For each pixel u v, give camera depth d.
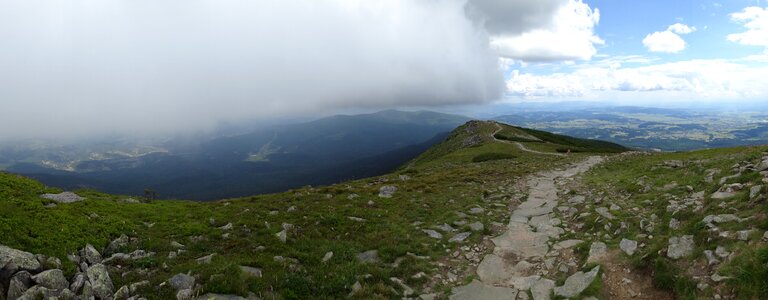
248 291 13.73
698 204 17.53
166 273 14.77
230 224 21.64
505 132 156.38
